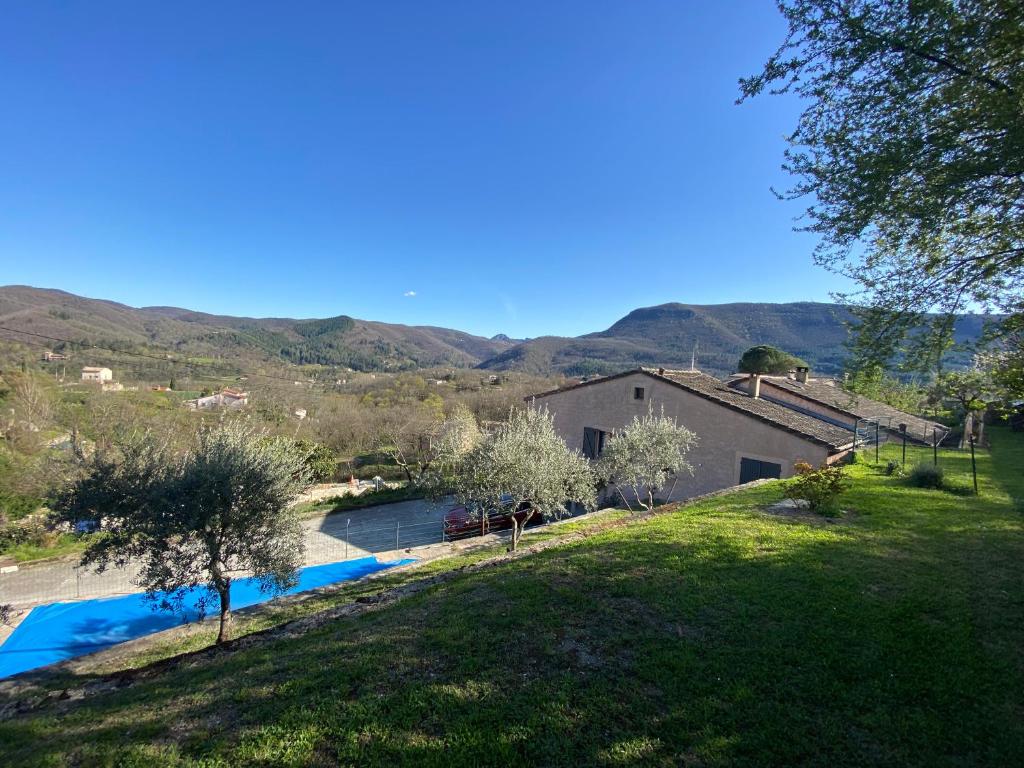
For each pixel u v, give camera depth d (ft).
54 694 17.63
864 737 10.45
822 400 71.82
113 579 51.31
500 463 38.52
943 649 13.76
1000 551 22.15
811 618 15.67
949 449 61.77
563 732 10.75
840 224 19.56
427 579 25.99
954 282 19.35
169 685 15.90
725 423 58.90
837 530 25.84
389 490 91.50
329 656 15.42
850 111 18.03
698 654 13.78
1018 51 15.48
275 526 30.01
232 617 32.86
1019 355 22.20
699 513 32.01
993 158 15.49
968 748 10.16
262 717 12.03
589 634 15.24
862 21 16.22
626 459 46.47
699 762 9.80
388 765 9.96
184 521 26.63
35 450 75.46
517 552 28.73
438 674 13.39
